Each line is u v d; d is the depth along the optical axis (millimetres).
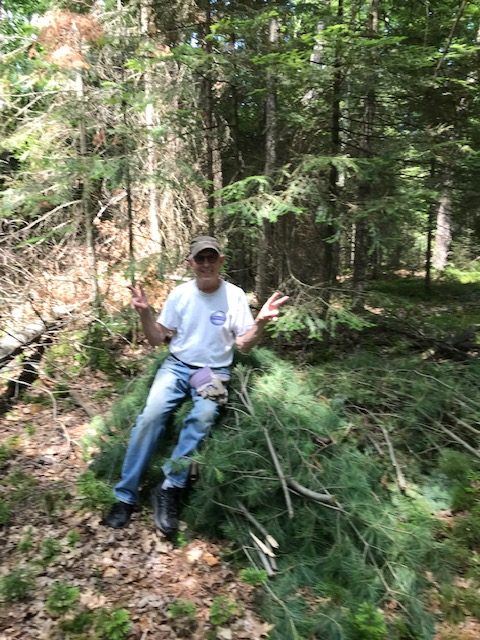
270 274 6582
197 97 6426
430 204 5660
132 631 2523
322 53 5047
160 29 5957
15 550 3053
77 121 5918
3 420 4723
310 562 2850
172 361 3541
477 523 3143
